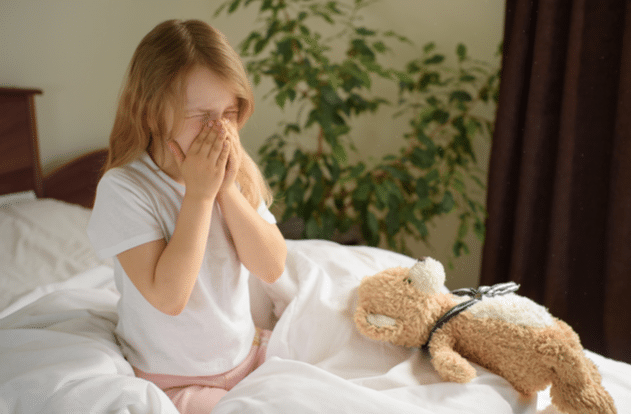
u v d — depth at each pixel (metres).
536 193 1.68
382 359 0.77
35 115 1.74
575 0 1.45
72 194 1.89
